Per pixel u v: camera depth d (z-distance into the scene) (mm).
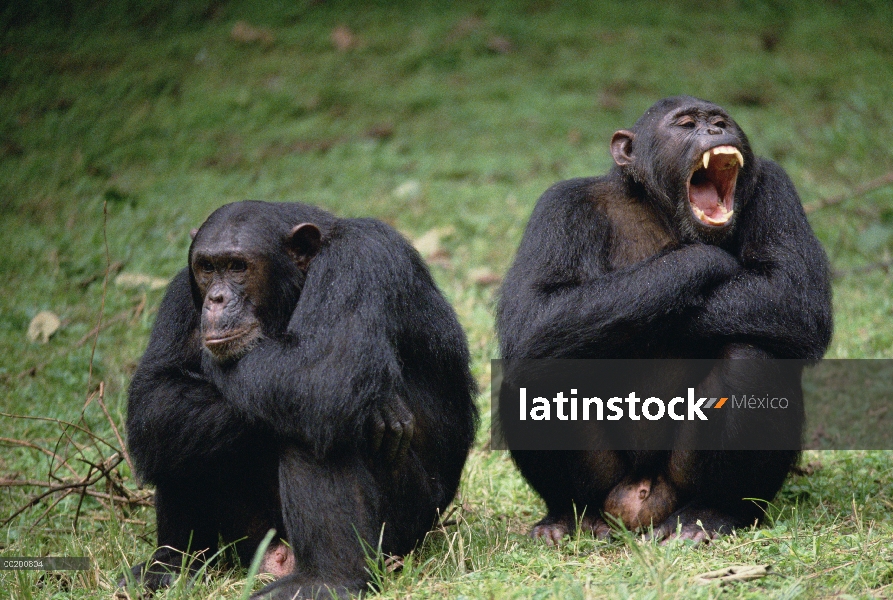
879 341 34062
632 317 20953
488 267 41750
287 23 70875
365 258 19172
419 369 20672
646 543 20156
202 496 20406
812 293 21766
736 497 21531
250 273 19234
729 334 21031
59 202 47969
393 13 72375
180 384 19516
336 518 18328
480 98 62562
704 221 22172
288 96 62188
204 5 71875
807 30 70312
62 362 32938
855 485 24219
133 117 58969
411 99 62125
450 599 17234
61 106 59625
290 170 53625
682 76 64500
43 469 27312
